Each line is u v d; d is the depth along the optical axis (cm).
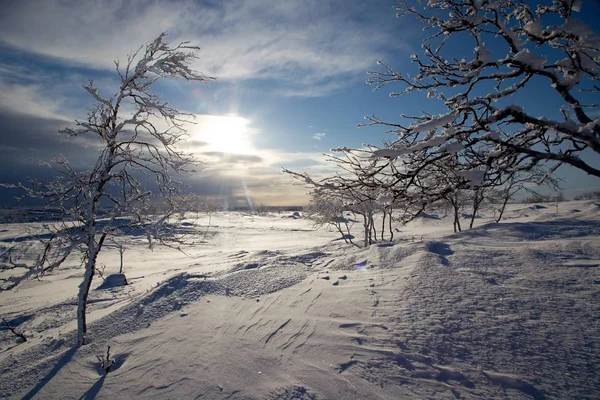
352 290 712
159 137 631
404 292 657
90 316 806
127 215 651
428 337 478
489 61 277
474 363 412
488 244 1041
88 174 641
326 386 401
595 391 342
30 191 578
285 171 312
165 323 631
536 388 358
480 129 302
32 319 924
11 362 567
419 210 338
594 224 1326
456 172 297
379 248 1062
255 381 427
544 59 275
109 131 629
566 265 711
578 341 430
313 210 2381
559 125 281
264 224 6075
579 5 287
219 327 590
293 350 491
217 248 3091
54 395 450
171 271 1645
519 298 571
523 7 354
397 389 383
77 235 625
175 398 411
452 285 661
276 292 762
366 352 462
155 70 601
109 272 1870
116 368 503
